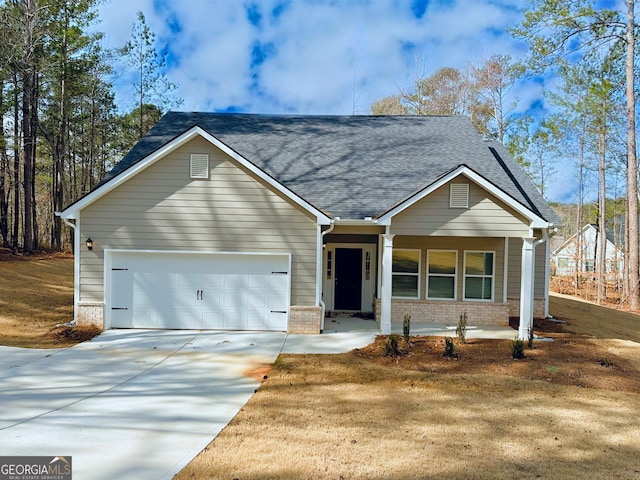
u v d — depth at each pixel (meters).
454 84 40.38
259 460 5.21
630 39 22.69
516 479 4.95
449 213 11.98
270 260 12.62
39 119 26.98
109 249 12.38
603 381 8.84
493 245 14.18
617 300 31.95
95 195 12.06
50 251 27.03
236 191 12.43
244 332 12.52
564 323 15.05
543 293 15.45
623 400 7.78
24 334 11.78
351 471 4.99
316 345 11.26
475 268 14.31
